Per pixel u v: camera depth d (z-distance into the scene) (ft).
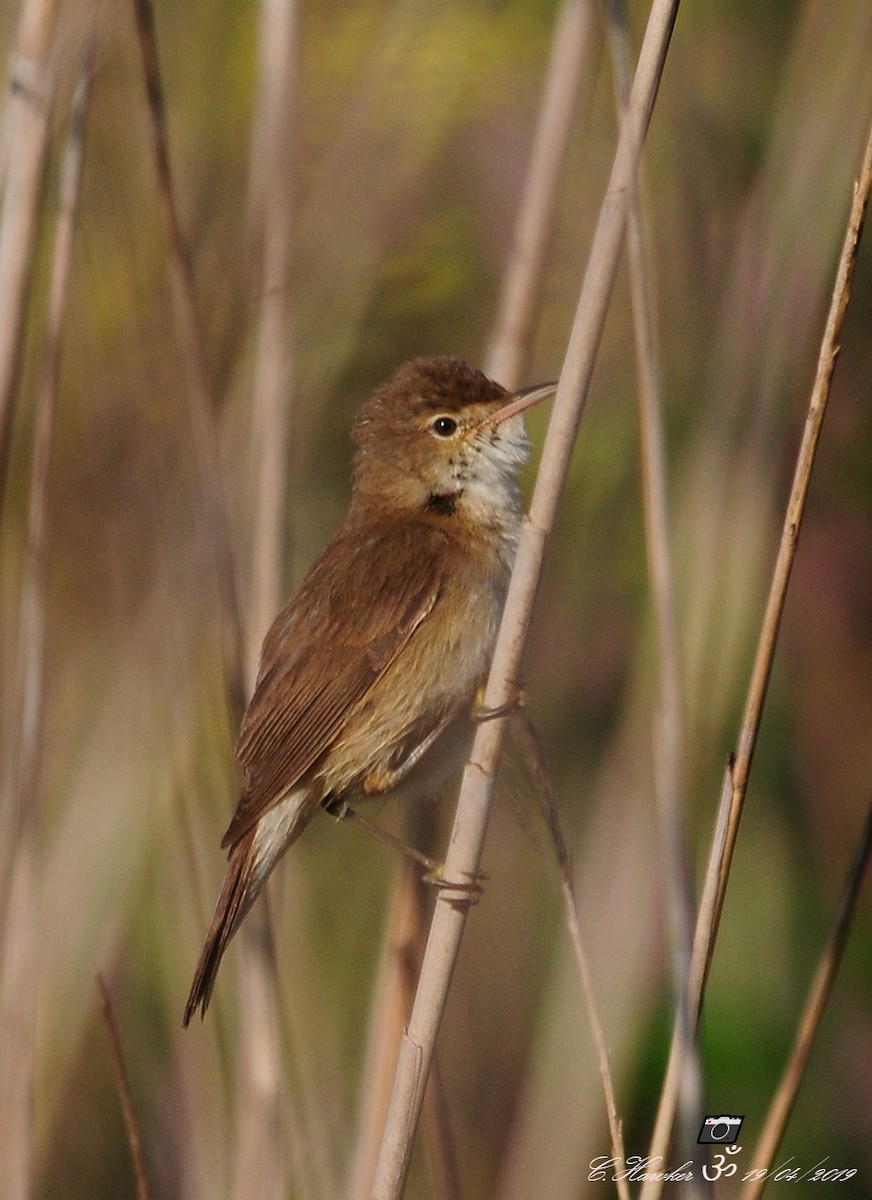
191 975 29.32
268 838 26.08
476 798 21.38
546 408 37.83
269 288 28.14
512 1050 35.70
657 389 20.68
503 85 37.06
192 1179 28.25
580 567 36.76
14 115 25.71
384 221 35.04
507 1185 30.09
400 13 35.83
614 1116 19.69
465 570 26.68
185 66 36.29
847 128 29.91
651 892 30.83
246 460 29.96
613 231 20.21
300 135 36.50
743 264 30.78
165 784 29.94
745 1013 32.71
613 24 20.04
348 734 26.40
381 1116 26.05
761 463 29.81
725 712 29.07
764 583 31.86
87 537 34.45
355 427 29.37
